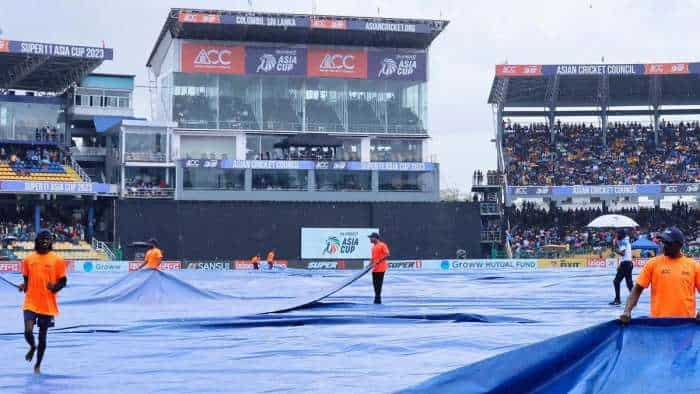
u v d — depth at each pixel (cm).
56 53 7369
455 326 2291
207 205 7181
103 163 8506
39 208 7319
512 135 8994
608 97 8838
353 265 7412
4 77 7962
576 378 1075
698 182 8238
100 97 8362
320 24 8038
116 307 3114
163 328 2286
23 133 7931
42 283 1516
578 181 8462
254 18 7900
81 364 1639
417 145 8444
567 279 5072
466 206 7625
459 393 1051
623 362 1088
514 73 8306
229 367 1590
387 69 8388
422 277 5534
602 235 7975
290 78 8250
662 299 1318
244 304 3222
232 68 8088
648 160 8631
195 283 4903
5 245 6962
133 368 1584
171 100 8006
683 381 1065
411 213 7538
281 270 6850
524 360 1076
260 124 8150
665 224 8138
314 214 7394
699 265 1328
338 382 1415
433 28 8300
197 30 7975
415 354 1744
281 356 1733
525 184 8469
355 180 8006
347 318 2428
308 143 8138
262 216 7300
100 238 7644
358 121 8325
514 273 6244
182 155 7969
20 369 1573
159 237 7062
